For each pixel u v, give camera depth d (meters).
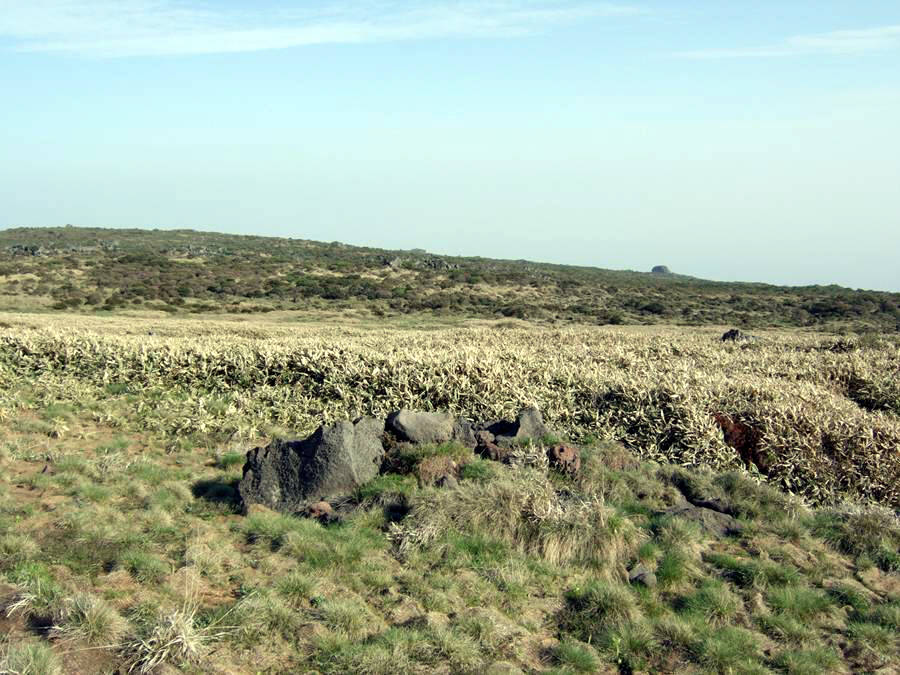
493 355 18.50
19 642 5.26
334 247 139.88
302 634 6.10
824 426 12.24
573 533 7.94
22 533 7.74
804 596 7.36
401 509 8.75
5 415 13.66
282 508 9.09
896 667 6.44
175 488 9.61
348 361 17.06
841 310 71.00
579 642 6.46
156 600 6.39
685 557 7.97
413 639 6.03
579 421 13.98
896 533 8.81
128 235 139.62
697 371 18.09
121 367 18.20
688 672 6.15
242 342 23.97
